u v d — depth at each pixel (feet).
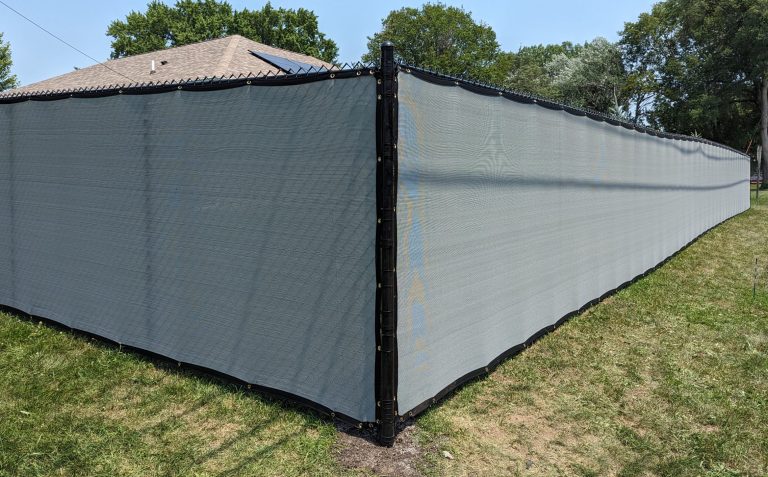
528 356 16.40
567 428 12.24
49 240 18.04
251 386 13.19
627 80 129.49
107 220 16.16
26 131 18.49
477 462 10.70
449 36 147.02
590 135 20.90
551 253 18.34
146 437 11.28
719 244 39.24
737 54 107.86
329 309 11.72
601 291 22.84
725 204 53.57
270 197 12.51
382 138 10.60
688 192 37.52
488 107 14.24
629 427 12.37
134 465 10.31
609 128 22.75
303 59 42.45
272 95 12.30
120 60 41.98
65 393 13.21
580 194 20.29
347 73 11.09
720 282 26.94
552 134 17.89
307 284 12.05
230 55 32.99
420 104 11.56
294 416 12.09
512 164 15.55
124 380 14.02
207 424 11.84
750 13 101.09
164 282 14.83
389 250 10.75
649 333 18.84
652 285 26.13
